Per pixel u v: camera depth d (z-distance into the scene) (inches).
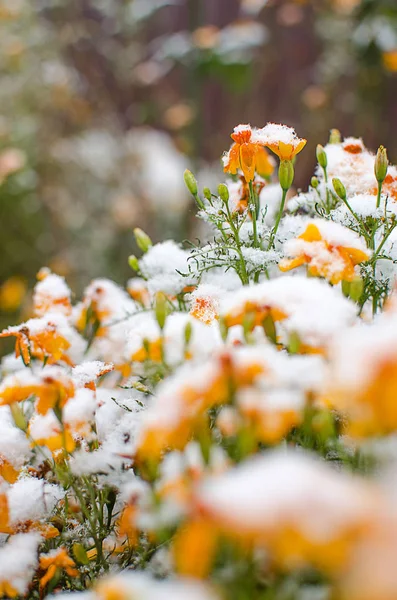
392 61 69.2
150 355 28.1
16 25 84.4
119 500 28.9
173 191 84.0
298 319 25.8
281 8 89.0
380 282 29.2
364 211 29.7
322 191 32.1
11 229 75.4
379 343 21.9
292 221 31.3
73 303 58.4
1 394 27.1
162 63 84.5
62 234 80.7
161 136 94.3
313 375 24.8
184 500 20.6
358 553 16.5
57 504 28.7
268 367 24.4
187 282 31.4
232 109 94.9
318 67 85.0
